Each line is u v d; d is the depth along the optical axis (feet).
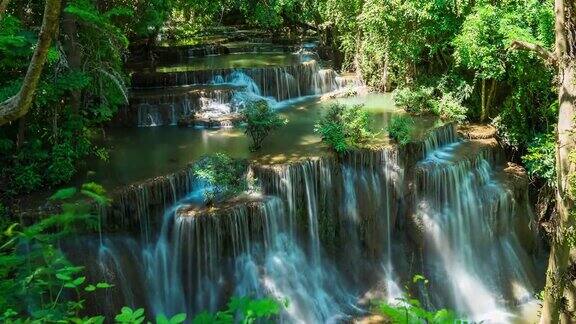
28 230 12.42
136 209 37.09
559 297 25.38
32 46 35.12
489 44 48.42
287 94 63.41
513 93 51.08
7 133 39.55
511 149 53.06
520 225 47.60
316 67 66.13
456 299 43.24
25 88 12.27
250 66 68.69
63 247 33.50
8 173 37.45
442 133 49.47
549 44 44.88
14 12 40.81
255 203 37.93
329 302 40.14
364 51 63.87
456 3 50.90
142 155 44.62
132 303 35.22
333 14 69.21
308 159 41.34
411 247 44.62
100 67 43.88
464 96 53.93
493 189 46.47
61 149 38.96
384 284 42.34
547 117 49.93
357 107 47.98
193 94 55.06
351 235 43.34
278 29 98.17
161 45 83.15
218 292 36.91
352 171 43.34
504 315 42.50
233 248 37.22
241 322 9.87
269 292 37.60
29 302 12.78
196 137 49.21
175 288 37.29
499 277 44.91
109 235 35.91
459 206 45.50
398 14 55.31
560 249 25.11
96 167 41.81
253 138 44.98
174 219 37.22
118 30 43.93
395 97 58.18
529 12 46.47
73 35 41.81
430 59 58.13
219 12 105.81
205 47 81.15
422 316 11.75
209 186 39.73
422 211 44.42
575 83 24.22
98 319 11.83
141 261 36.73
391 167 44.01
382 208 44.24
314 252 41.73
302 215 41.19
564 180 24.67
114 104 47.67
